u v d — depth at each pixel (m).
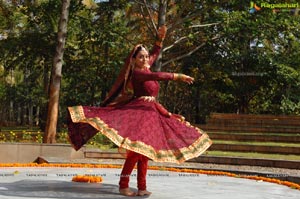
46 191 5.09
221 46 17.44
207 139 5.09
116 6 15.88
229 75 19.92
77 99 17.94
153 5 20.55
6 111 36.00
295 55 19.48
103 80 17.64
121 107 4.95
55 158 10.10
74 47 17.98
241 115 19.53
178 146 4.86
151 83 5.05
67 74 17.81
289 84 18.91
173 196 5.09
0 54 18.47
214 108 26.94
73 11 15.59
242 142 13.87
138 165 4.99
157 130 4.86
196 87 22.25
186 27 15.48
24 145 10.26
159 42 5.50
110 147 12.86
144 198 4.85
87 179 6.09
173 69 21.38
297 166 9.45
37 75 27.72
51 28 16.84
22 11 17.53
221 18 15.20
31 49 17.61
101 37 15.84
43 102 17.48
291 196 5.41
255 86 21.38
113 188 5.45
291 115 20.30
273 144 13.02
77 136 5.26
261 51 19.50
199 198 5.02
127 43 18.30
